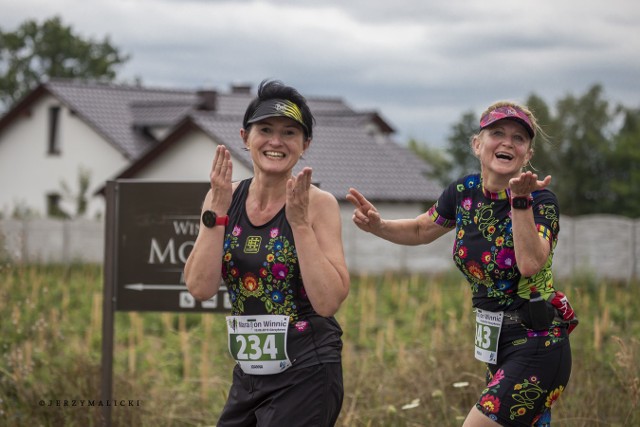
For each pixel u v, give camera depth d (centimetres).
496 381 580
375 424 831
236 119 4291
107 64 8256
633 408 797
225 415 584
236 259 563
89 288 2080
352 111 5781
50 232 3588
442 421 827
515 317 580
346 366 979
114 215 836
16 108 5228
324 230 565
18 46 8194
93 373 928
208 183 827
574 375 877
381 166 4359
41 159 5200
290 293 558
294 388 558
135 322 1439
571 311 586
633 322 1552
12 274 1181
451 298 1897
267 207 565
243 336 566
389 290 2161
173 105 4972
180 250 830
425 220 630
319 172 4200
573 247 2892
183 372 1141
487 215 588
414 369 930
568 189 6384
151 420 854
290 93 567
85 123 5009
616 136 6450
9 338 1024
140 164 4378
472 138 607
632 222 2839
